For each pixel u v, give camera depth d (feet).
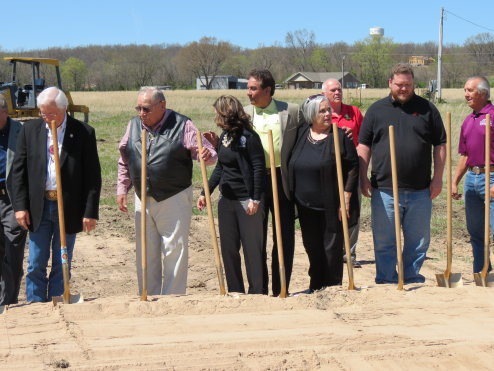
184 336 15.69
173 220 19.99
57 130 18.85
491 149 22.47
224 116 19.27
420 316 17.22
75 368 13.75
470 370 14.32
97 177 19.35
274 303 17.88
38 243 19.19
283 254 20.44
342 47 421.59
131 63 380.37
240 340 15.33
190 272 28.27
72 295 18.10
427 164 20.16
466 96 22.89
